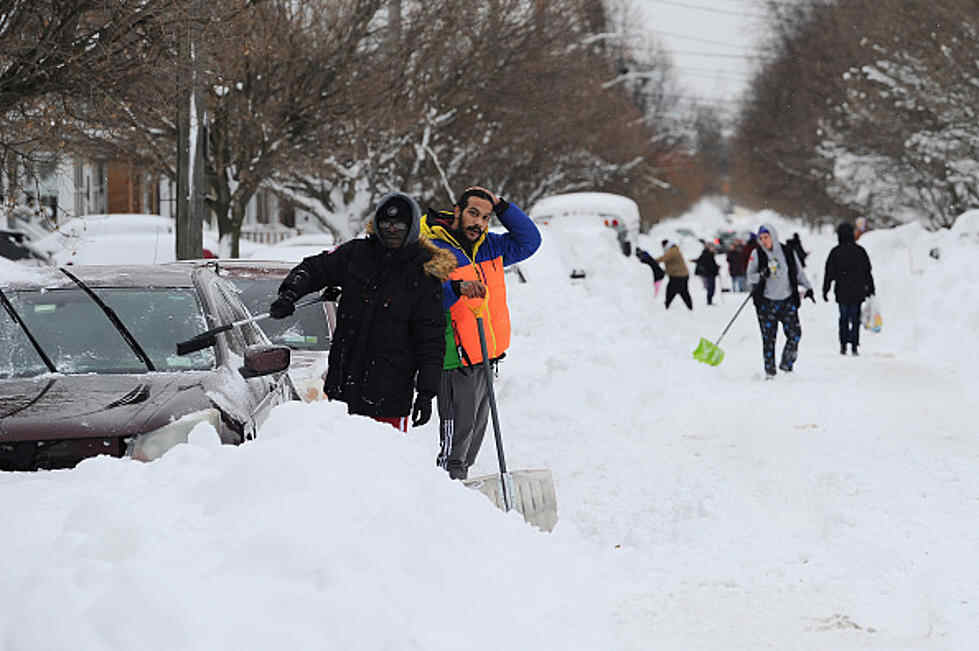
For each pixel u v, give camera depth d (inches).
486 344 991.0
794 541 951.0
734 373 2160.4
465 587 673.6
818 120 7047.2
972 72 4781.0
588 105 5718.5
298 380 1128.2
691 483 1167.0
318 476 680.4
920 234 4596.5
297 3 3385.8
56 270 1064.8
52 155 1780.3
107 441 797.2
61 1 1496.1
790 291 2084.2
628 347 2172.7
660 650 692.1
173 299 987.9
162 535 614.5
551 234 3371.1
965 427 1494.8
